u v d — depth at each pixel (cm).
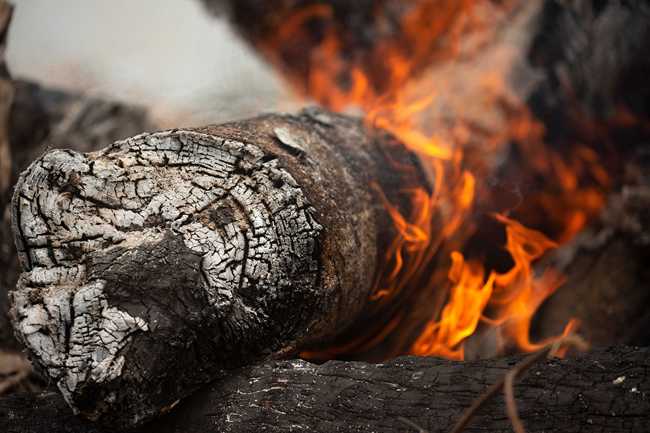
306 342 277
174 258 236
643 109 448
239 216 249
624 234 411
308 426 228
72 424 240
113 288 226
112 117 497
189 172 255
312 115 331
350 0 630
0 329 355
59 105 509
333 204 272
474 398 221
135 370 218
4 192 387
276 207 250
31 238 243
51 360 222
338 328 297
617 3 449
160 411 229
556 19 439
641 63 446
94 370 216
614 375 216
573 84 432
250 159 256
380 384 231
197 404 238
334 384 234
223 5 699
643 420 205
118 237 242
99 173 246
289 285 249
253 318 244
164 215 245
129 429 225
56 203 243
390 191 323
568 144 427
